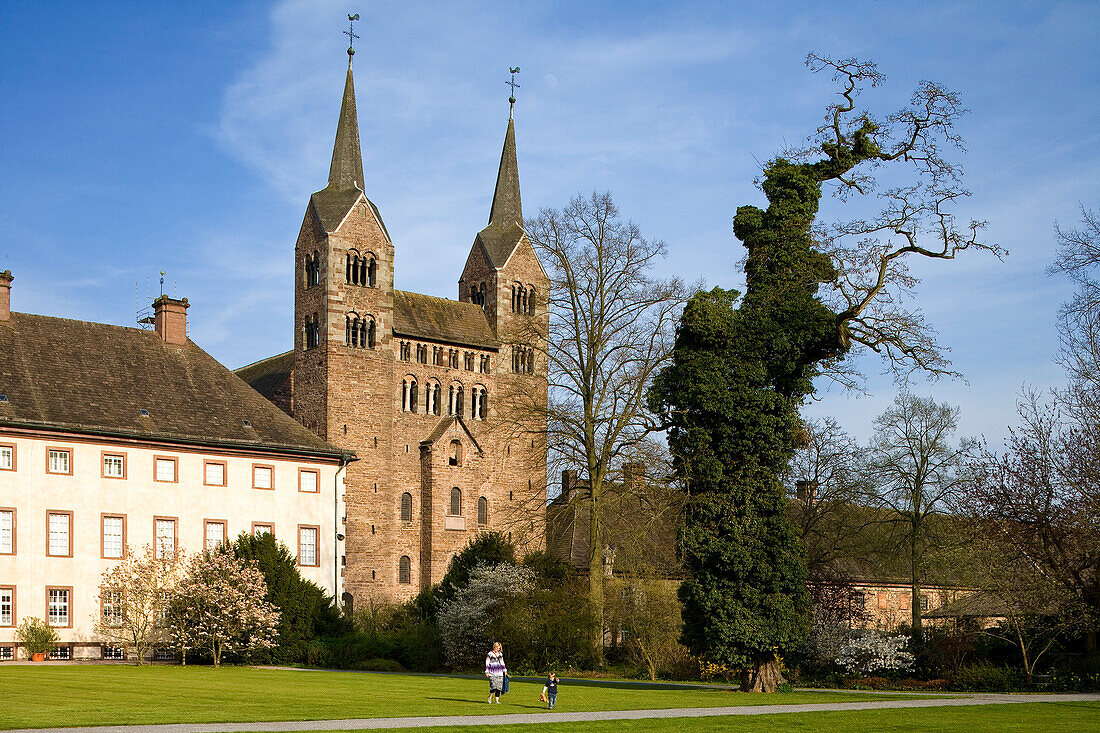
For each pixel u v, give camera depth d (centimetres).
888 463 7100
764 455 3956
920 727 2764
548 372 6016
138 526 6391
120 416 6500
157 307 7288
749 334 3953
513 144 12112
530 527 6681
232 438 6800
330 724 2672
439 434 10606
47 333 6800
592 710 3164
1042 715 3075
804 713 3086
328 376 10050
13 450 6059
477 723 2745
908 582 9550
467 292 11844
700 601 3950
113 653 6191
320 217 10269
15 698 3275
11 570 5972
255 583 5803
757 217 4081
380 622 7806
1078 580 4553
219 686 3884
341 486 7156
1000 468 4744
